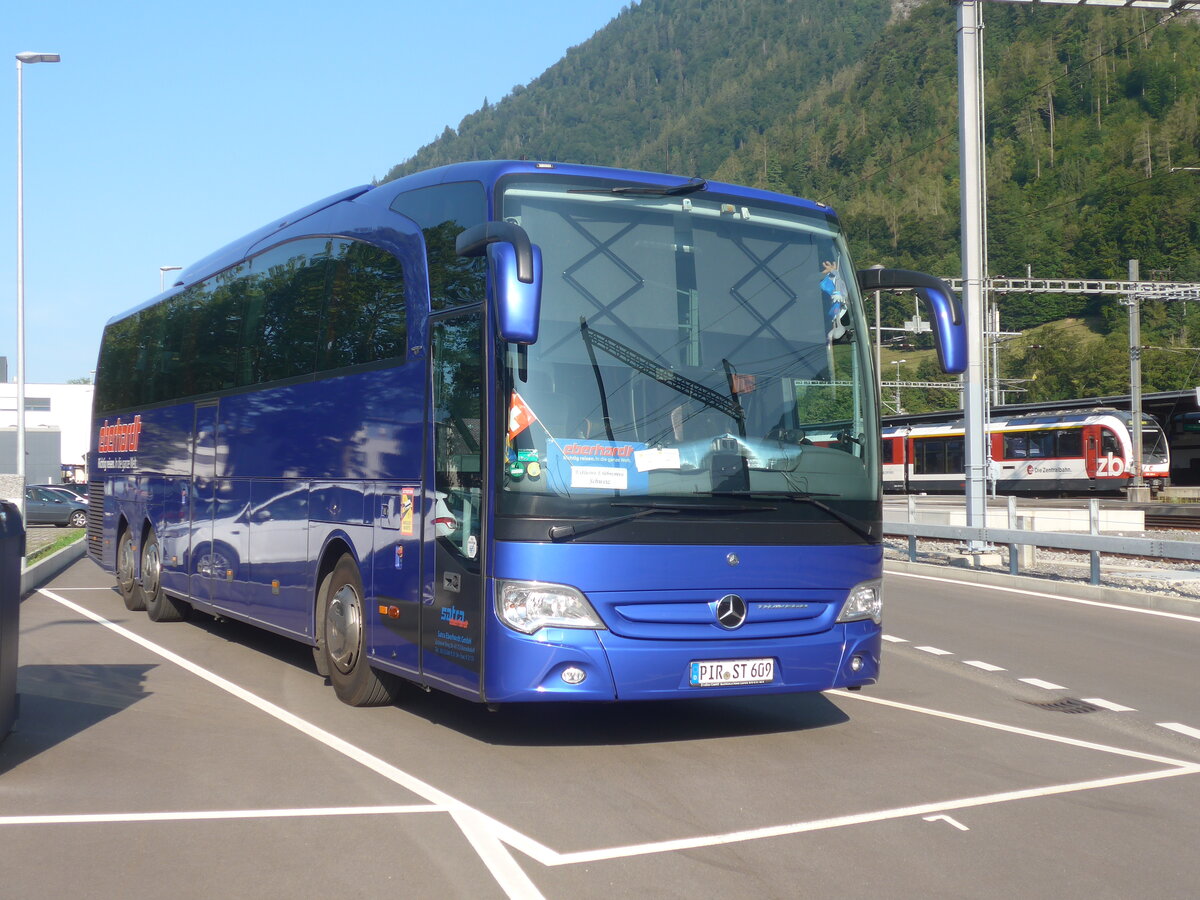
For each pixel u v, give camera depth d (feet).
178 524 46.19
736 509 25.54
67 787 22.94
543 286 25.14
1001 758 25.88
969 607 53.83
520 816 21.03
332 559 32.83
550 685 24.03
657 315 25.91
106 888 17.34
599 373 25.09
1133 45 643.04
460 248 24.61
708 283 26.58
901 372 453.58
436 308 27.37
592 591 24.26
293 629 34.76
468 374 25.67
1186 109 554.87
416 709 30.94
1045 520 89.86
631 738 27.66
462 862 18.51
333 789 22.86
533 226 25.48
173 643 42.88
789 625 26.07
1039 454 175.42
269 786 23.06
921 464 198.80
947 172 625.41
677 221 26.68
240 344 40.81
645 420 25.20
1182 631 46.52
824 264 28.09
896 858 18.85
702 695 25.03
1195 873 18.35
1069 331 482.69
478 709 31.07
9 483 72.13
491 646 24.27
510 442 24.38
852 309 28.17
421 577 27.17
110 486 56.70
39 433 188.75
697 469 25.36
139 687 33.76
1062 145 618.03
